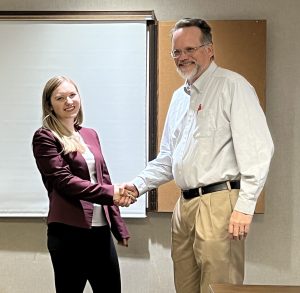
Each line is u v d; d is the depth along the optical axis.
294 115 3.12
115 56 3.12
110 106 3.13
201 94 2.31
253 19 3.11
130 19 3.10
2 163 3.17
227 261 2.22
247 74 3.07
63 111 2.44
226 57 3.08
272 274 3.16
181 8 3.14
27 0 3.18
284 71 3.12
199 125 2.28
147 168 2.68
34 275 3.24
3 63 3.15
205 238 2.22
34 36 3.13
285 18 3.11
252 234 3.16
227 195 2.23
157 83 3.12
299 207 3.14
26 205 3.17
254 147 2.14
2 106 3.16
